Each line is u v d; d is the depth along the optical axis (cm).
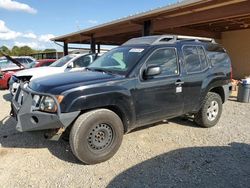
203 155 439
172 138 518
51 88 395
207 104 570
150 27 1188
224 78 604
